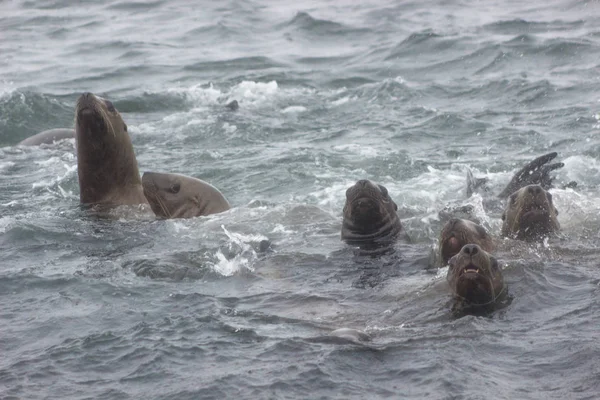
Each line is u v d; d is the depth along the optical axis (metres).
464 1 130.50
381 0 134.38
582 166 57.97
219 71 95.25
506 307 33.06
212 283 37.56
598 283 35.38
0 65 100.25
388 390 26.08
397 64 94.88
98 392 26.78
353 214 43.59
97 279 37.72
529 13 117.75
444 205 50.81
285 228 46.31
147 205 51.50
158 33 116.06
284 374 27.33
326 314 33.28
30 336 31.50
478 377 26.58
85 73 95.12
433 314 32.66
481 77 87.31
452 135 68.00
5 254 42.12
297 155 62.81
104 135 50.25
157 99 82.81
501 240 41.81
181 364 28.56
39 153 66.81
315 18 119.31
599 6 117.56
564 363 27.31
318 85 88.19
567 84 80.44
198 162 62.34
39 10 134.50
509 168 58.88
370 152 63.09
